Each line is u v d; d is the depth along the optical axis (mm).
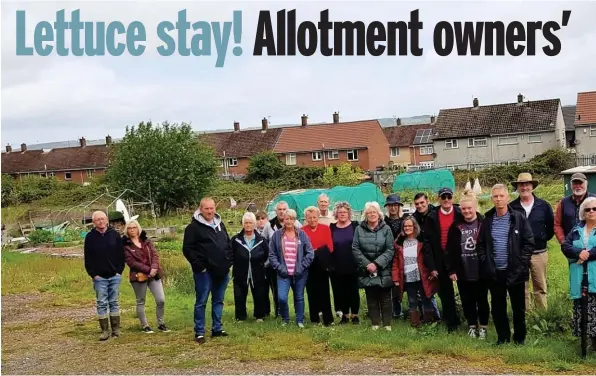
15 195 57562
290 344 9109
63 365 8703
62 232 32469
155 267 10461
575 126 59656
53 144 101250
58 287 16297
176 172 45562
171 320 11312
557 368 7559
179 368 8203
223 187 54562
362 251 9953
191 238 9672
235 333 9961
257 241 11047
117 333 10281
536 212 9609
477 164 63500
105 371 8273
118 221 10789
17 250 27797
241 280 11047
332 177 54844
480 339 8891
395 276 9992
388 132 84500
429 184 39969
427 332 9352
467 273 8922
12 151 93312
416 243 9906
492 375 7363
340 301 10586
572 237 8234
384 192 46375
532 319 9328
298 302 10406
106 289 10188
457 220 9078
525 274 8438
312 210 10555
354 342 8906
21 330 11344
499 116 65000
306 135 73312
